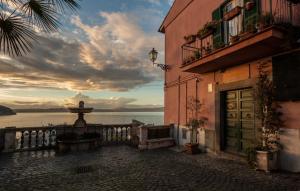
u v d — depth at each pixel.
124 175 5.94
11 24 3.31
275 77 6.22
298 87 5.57
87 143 10.11
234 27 7.76
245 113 7.47
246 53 6.48
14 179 5.64
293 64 5.73
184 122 10.94
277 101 6.20
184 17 11.48
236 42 6.15
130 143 11.53
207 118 9.26
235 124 7.96
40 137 10.09
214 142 8.77
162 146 10.77
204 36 8.90
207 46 8.86
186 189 4.79
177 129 11.35
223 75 8.47
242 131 7.59
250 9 6.68
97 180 5.52
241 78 7.55
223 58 7.04
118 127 11.81
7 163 7.38
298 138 5.65
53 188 4.95
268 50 6.18
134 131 11.77
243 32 6.23
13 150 9.36
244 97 7.56
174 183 5.21
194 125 9.47
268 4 6.34
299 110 5.66
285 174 5.64
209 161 7.48
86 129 11.03
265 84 6.39
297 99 5.59
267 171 5.83
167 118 12.90
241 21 7.08
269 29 5.28
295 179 5.24
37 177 5.80
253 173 5.84
